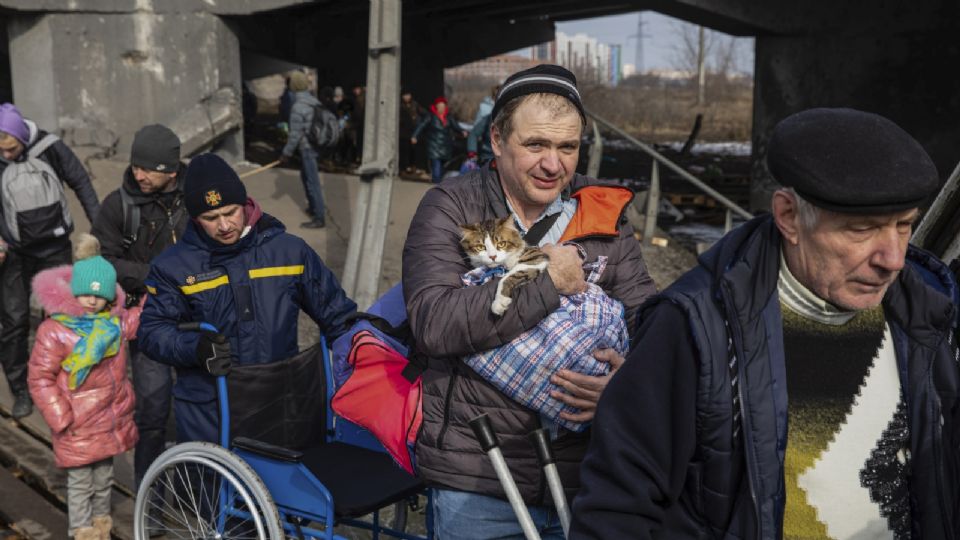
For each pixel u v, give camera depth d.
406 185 10.53
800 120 1.43
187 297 3.29
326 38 18.19
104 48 12.78
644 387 1.49
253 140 20.25
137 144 4.10
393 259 7.70
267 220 3.42
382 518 4.11
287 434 3.12
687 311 1.47
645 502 1.47
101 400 3.83
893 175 1.32
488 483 2.04
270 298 3.32
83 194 5.63
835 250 1.40
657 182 7.51
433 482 2.10
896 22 12.59
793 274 1.49
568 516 1.90
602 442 1.51
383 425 2.27
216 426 3.23
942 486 1.49
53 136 5.49
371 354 2.32
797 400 1.50
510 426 2.01
